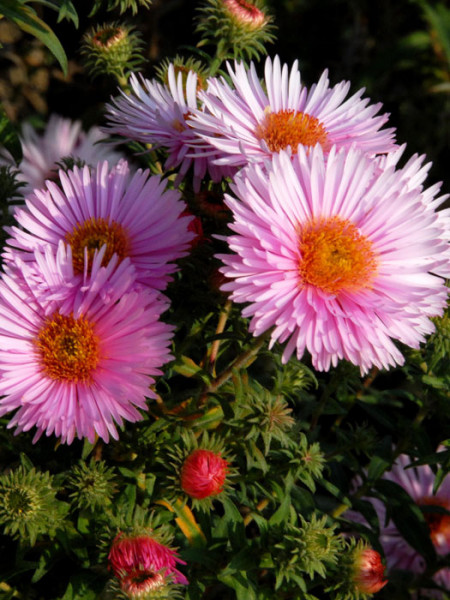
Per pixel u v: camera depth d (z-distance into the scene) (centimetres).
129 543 21
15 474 23
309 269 22
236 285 22
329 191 23
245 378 25
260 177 22
